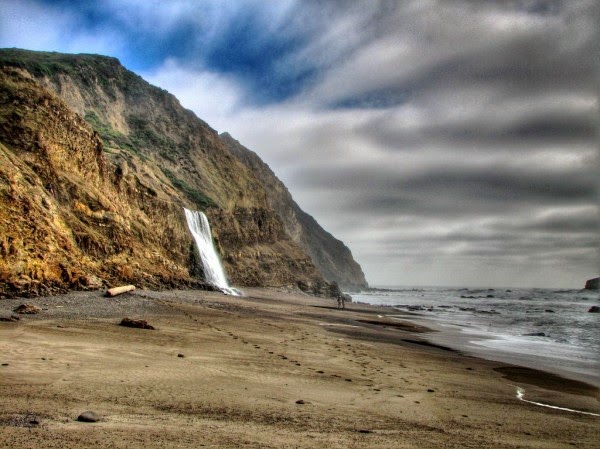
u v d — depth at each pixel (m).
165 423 6.37
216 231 78.12
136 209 48.34
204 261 60.44
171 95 101.38
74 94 72.38
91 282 28.67
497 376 15.87
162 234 52.69
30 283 23.48
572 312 68.94
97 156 42.38
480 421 8.77
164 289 38.50
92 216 36.34
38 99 35.84
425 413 8.95
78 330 14.73
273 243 106.06
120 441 5.34
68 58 80.69
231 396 8.58
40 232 26.58
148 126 87.19
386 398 9.96
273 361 13.24
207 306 29.69
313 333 22.91
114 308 22.27
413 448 6.31
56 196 33.34
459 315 57.50
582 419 10.01
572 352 24.92
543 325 43.72
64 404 6.86
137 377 9.27
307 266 106.06
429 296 161.38
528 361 20.67
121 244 37.66
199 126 102.25
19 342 11.52
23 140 32.81
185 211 62.44
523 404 11.33
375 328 32.12
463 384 13.38
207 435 5.96
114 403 7.22
